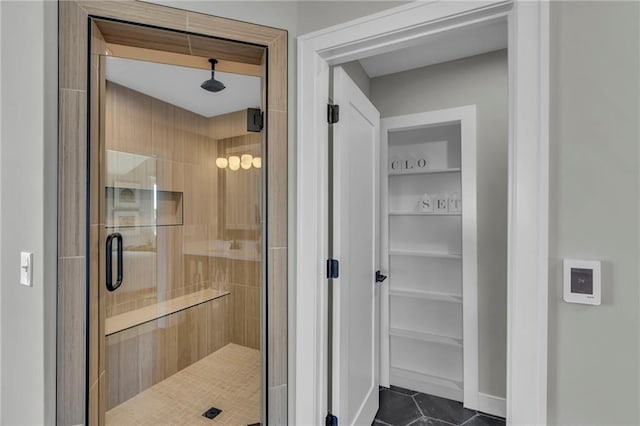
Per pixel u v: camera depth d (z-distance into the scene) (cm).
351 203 159
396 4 119
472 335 214
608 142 88
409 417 205
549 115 95
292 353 141
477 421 201
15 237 121
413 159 257
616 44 88
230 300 160
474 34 190
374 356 198
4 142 126
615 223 88
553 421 94
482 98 213
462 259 218
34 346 112
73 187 114
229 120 160
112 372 148
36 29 109
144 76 146
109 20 117
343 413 148
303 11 140
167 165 166
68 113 113
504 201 207
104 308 134
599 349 89
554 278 94
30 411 114
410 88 235
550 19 95
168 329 169
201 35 127
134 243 158
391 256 265
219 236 169
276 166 137
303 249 138
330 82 148
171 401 163
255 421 151
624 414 87
